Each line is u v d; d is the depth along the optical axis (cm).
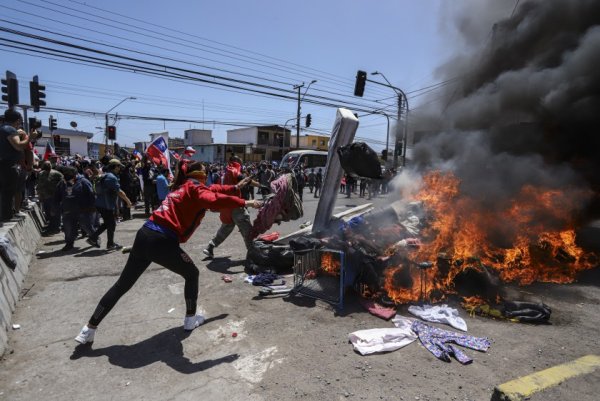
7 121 516
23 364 289
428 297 409
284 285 463
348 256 433
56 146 3841
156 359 297
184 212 325
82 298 426
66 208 632
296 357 299
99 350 311
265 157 5634
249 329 350
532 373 275
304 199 1842
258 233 561
